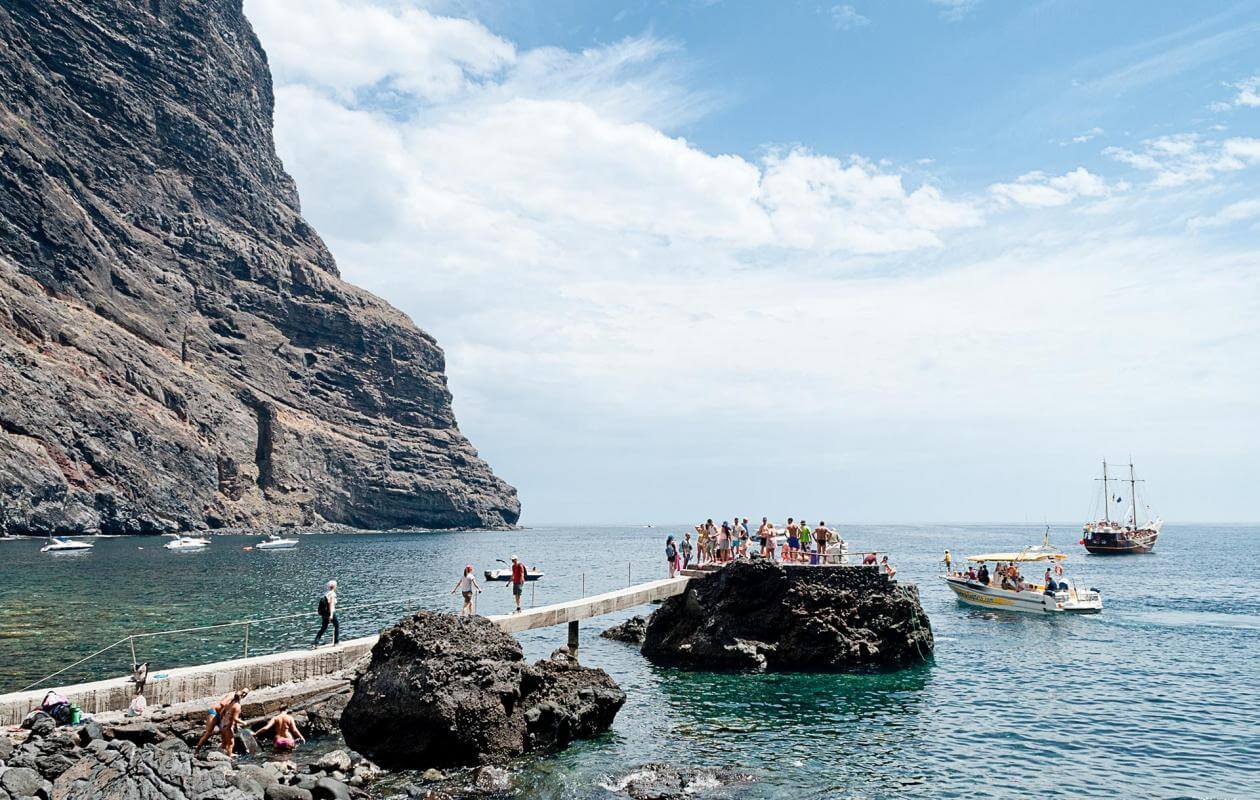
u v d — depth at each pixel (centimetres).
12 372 12594
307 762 2144
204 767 1850
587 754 2345
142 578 7106
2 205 13838
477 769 2131
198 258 19188
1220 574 9594
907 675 3544
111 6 19212
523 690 2467
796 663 3622
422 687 2223
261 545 12800
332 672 2683
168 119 19638
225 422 16988
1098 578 9038
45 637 3903
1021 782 2194
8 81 16000
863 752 2428
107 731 2052
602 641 4428
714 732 2617
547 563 11400
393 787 2034
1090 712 2931
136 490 14100
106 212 17050
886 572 3838
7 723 2080
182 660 3388
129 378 14912
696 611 3912
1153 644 4419
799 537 4200
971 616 5534
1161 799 2081
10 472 12031
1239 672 3666
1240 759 2409
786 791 2086
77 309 14750
